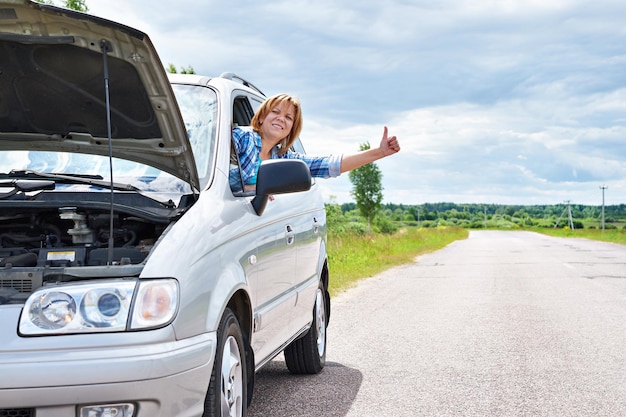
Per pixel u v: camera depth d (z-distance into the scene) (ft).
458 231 315.99
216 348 12.28
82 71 11.93
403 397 19.02
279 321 16.96
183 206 13.15
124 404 10.38
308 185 14.30
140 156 13.92
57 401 10.14
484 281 54.13
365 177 256.32
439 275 61.05
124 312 10.57
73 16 10.78
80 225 12.82
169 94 12.08
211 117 15.51
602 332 29.19
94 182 14.02
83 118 13.17
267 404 18.30
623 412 17.61
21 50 11.69
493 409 17.87
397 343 26.99
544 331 29.48
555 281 53.67
